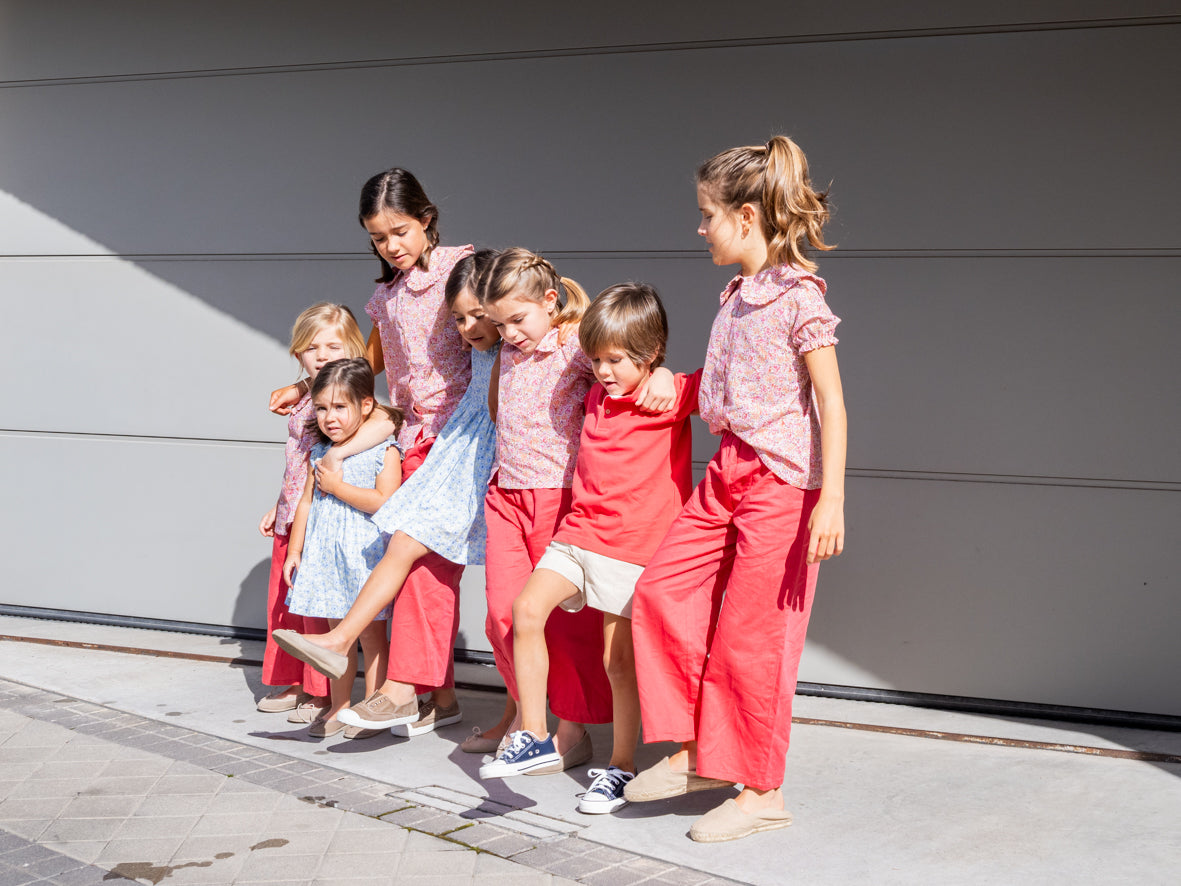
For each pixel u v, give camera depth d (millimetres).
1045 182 3600
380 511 3400
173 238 4801
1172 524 3531
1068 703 3650
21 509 5102
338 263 4566
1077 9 3543
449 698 3715
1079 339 3594
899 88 3734
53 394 5023
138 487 4922
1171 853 2615
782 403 2695
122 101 4844
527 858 2609
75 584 5051
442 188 4355
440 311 3531
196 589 4859
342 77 4504
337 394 3498
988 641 3723
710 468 2850
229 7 4656
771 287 2680
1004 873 2516
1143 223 3516
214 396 4773
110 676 4277
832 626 3887
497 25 4250
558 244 4195
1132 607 3578
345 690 3607
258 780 3160
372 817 2877
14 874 2559
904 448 3775
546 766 3172
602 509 2930
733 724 2740
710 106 3973
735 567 2736
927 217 3721
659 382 2912
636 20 4051
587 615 3182
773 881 2480
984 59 3643
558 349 3145
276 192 4633
